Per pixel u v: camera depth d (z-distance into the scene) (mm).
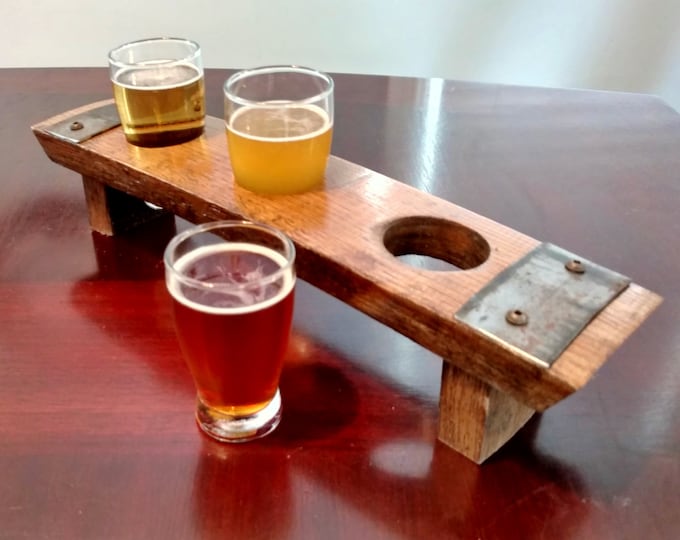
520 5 1485
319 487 511
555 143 980
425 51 1531
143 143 730
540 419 568
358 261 561
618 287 529
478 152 953
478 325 489
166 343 635
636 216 821
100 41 1462
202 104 754
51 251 754
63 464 520
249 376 518
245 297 493
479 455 527
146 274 724
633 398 585
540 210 827
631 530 485
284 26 1477
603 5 1488
